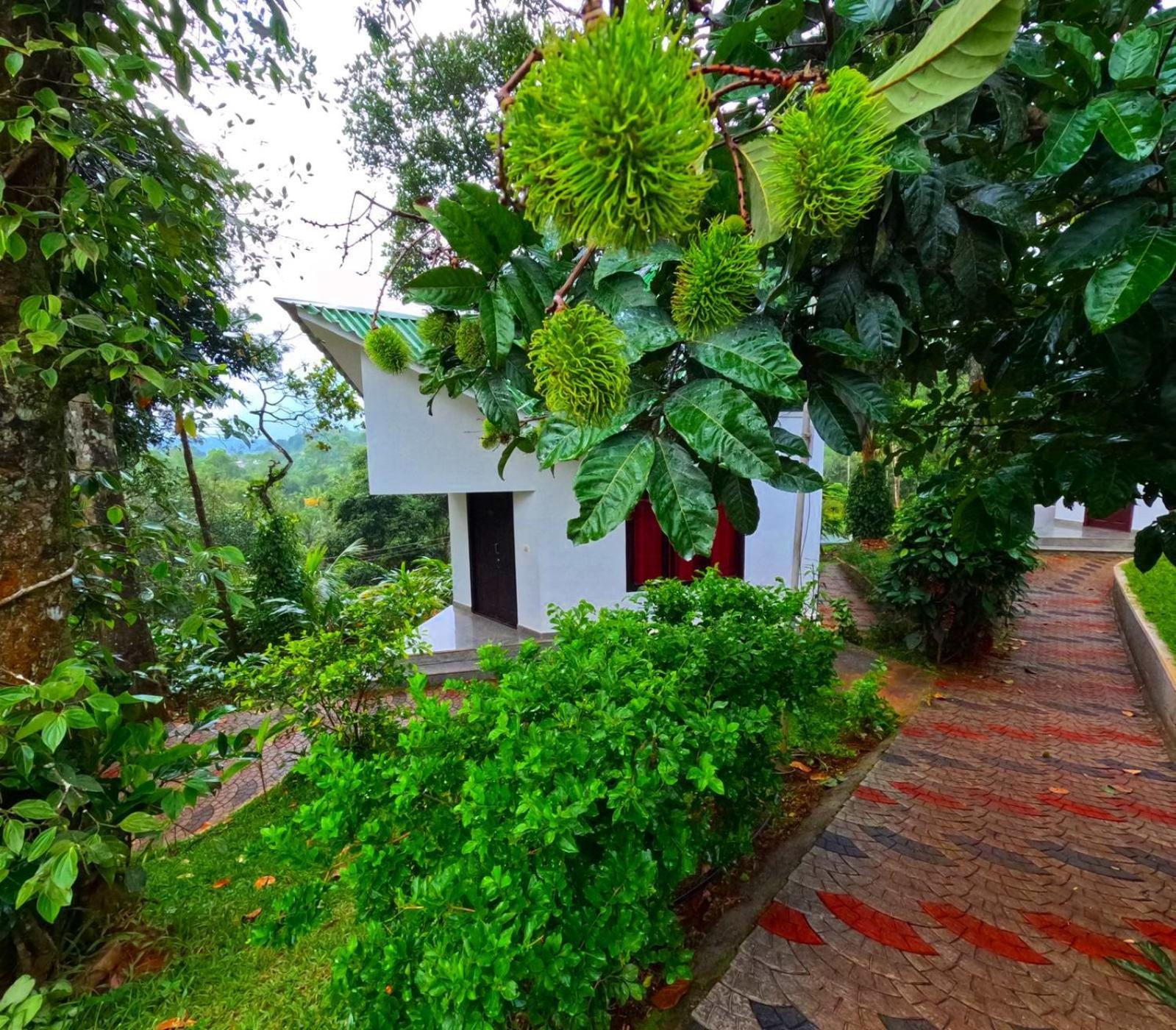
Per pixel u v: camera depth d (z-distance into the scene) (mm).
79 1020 2033
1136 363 1490
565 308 766
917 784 3320
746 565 7082
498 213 886
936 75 691
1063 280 1713
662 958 1710
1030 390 2182
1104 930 2121
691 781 1747
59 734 1551
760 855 2682
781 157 700
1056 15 1374
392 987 1428
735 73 705
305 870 1680
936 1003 1826
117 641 4855
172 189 2131
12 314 1882
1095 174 1231
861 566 9922
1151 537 1802
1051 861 2562
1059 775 3438
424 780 1664
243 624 6582
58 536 2053
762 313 1174
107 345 1764
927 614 5730
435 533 18016
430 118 8141
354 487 17812
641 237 559
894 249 1300
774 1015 1802
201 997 2145
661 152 492
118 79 1627
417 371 5723
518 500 6906
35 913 2078
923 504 5832
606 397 700
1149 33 997
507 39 4129
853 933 2131
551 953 1399
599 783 1526
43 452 2016
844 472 19969
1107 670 5605
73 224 1711
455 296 961
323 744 1826
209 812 3949
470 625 7719
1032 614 7648
